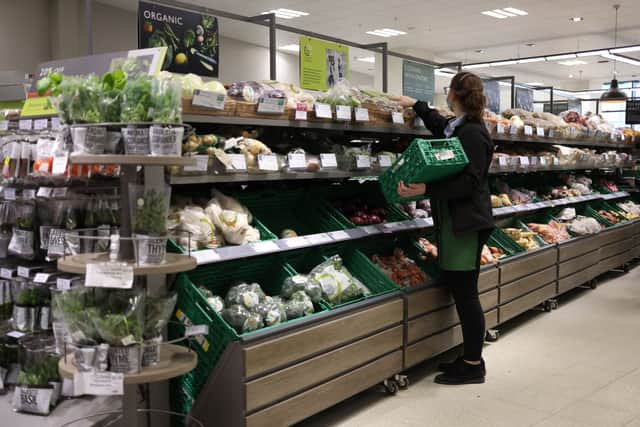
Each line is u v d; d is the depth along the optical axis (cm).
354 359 318
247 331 271
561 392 354
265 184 378
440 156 332
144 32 329
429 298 380
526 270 500
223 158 289
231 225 295
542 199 642
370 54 1642
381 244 427
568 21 1242
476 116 360
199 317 268
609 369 394
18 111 327
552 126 632
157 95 203
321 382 298
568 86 2211
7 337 327
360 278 371
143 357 211
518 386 365
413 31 1341
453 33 1369
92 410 296
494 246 511
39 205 313
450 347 408
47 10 1040
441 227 366
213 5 1095
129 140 201
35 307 309
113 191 297
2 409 301
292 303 302
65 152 234
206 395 264
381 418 320
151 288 262
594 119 812
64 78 211
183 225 278
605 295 618
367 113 379
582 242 607
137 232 211
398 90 1555
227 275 323
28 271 306
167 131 201
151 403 268
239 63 1437
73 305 206
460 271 366
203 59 362
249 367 255
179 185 330
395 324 353
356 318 319
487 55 1666
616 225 712
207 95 278
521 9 1138
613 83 1291
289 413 277
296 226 381
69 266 208
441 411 328
